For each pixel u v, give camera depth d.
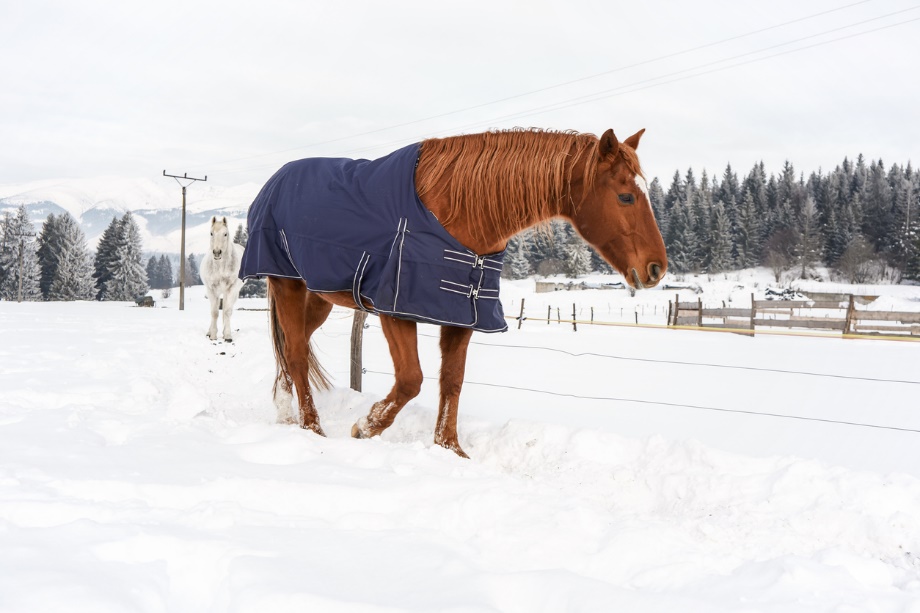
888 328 17.80
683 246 77.56
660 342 14.71
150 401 4.96
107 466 2.95
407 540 2.31
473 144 3.90
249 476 2.92
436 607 1.82
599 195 3.70
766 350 13.06
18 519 2.30
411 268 3.70
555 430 4.07
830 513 2.91
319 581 1.95
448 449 3.90
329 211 3.95
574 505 2.72
